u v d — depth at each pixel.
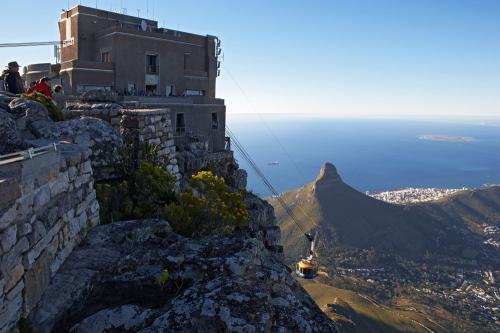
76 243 8.62
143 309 6.64
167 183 13.52
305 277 28.28
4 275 5.54
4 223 5.58
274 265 8.89
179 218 12.26
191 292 6.71
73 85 34.84
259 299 6.52
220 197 14.69
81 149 9.59
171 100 34.09
